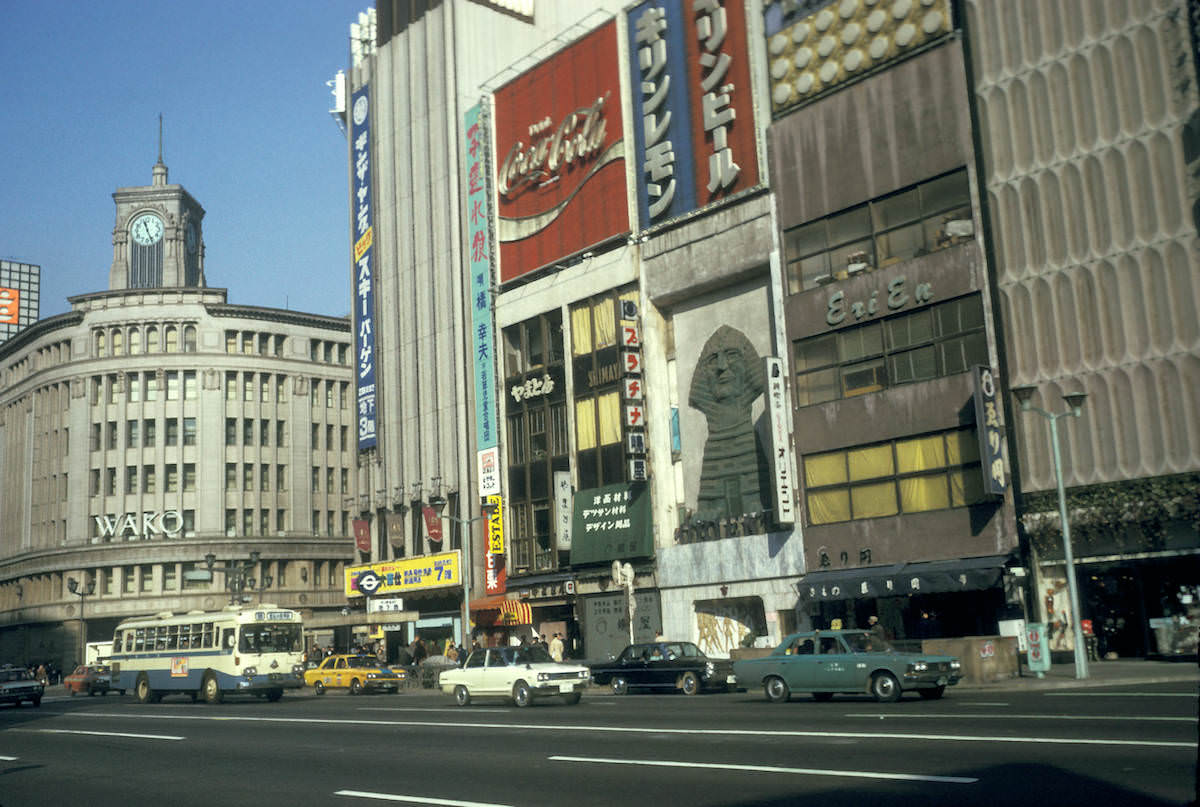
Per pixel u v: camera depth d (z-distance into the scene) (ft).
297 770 51.21
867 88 126.62
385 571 199.62
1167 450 100.89
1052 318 109.29
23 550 316.81
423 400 197.26
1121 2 106.42
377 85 217.15
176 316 308.40
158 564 293.23
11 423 339.77
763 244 136.46
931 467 117.29
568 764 46.78
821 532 127.03
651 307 152.35
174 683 128.98
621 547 150.82
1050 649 108.27
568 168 167.53
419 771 47.78
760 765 42.70
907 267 121.08
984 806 31.99
